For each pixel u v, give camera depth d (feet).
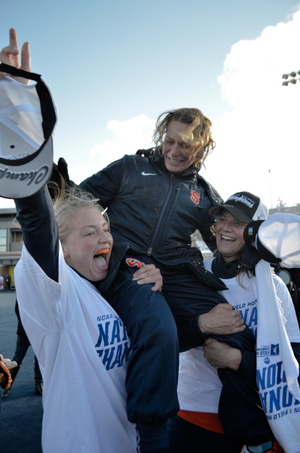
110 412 4.20
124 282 4.79
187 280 5.86
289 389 4.91
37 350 4.16
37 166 2.82
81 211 4.67
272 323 5.30
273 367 5.11
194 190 6.41
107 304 4.57
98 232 4.67
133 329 4.43
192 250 6.24
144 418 4.02
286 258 5.26
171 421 5.82
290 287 7.35
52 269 3.56
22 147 2.99
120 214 6.01
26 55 3.21
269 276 5.51
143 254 5.73
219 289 5.88
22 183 2.82
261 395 4.97
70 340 4.02
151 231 5.86
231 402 5.14
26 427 10.29
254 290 5.97
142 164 6.12
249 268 5.93
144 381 4.15
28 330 4.07
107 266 4.87
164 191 5.98
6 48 3.14
